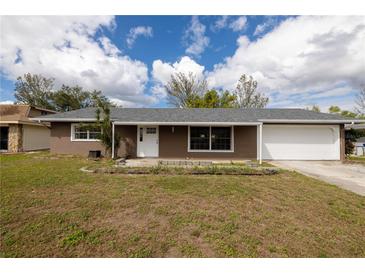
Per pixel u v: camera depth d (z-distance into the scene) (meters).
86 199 4.10
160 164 8.20
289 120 11.08
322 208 3.84
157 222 3.16
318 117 11.52
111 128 10.85
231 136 11.55
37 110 17.80
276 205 3.97
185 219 3.27
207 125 11.23
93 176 6.20
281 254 2.43
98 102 10.95
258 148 11.51
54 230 2.84
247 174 6.80
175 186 5.18
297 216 3.46
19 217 3.21
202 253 2.42
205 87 27.25
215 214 3.49
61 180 5.60
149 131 11.78
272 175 6.77
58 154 11.73
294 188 5.17
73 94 35.66
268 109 14.45
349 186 5.64
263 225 3.11
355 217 3.44
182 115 12.40
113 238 2.67
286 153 11.57
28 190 4.63
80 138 11.99
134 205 3.83
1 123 14.34
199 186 5.21
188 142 11.62
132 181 5.64
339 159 11.39
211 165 8.38
